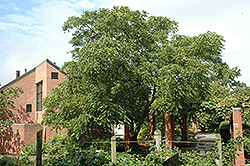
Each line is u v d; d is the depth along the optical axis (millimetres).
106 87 11359
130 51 11750
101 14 13297
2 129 17828
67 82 12484
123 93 12102
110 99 10906
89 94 11141
